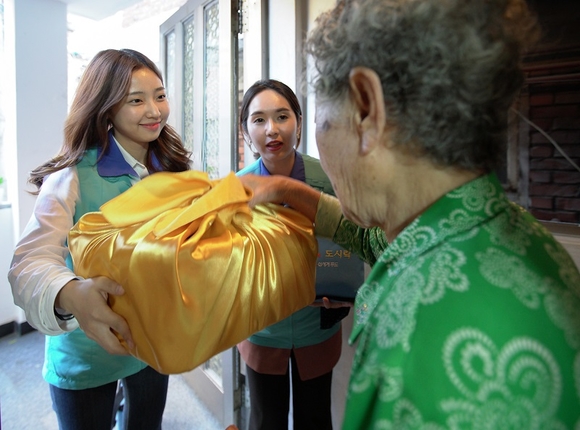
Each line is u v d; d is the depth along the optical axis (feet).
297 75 4.79
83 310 1.87
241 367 5.61
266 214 2.49
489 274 1.06
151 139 3.34
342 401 4.94
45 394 6.59
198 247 1.85
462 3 1.13
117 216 2.00
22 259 2.41
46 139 9.03
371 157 1.29
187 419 5.99
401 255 1.27
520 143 3.09
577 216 2.89
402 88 1.17
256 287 2.01
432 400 0.92
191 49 6.75
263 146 3.94
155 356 1.75
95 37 11.41
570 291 1.12
